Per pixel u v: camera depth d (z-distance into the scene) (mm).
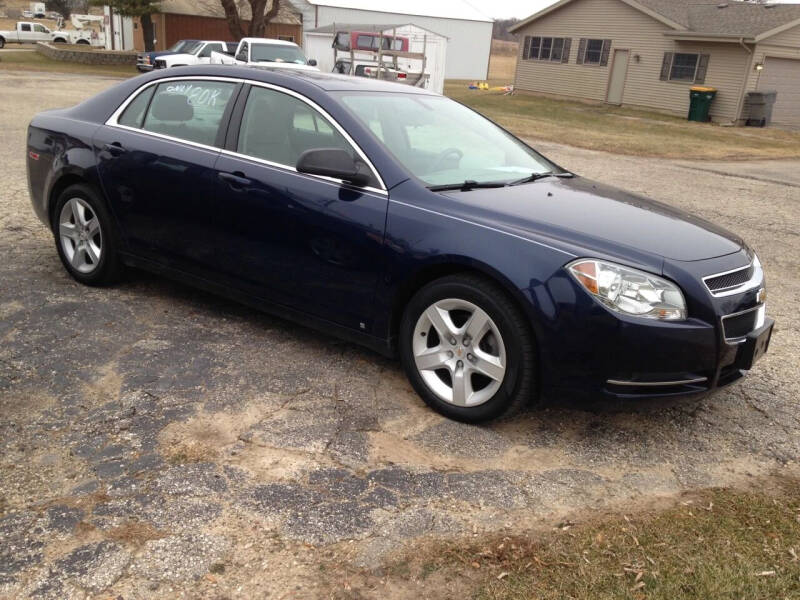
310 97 4062
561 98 32844
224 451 3152
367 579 2424
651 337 3088
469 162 4152
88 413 3396
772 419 3760
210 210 4242
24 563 2416
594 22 30656
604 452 3355
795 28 25641
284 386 3789
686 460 3322
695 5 30234
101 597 2283
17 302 4672
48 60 37906
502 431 3488
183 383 3744
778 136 22906
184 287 5203
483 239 3326
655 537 2705
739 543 2680
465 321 3543
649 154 16094
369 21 48219
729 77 25969
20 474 2902
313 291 3918
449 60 52500
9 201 7355
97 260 4945
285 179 3951
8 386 3598
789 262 7000
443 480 3043
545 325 3156
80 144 4891
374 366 4098
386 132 3986
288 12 45750
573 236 3314
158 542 2553
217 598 2311
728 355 3270
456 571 2475
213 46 26391
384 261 3592
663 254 3248
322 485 2949
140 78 4895
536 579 2443
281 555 2523
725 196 10734
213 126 4375
